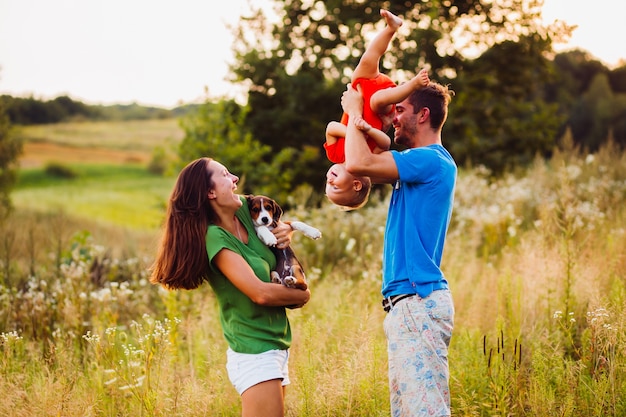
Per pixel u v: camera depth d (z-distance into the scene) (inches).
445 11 679.7
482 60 669.3
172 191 147.3
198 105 569.3
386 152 137.8
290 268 147.2
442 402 135.0
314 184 618.5
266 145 624.1
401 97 137.4
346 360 180.7
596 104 1550.2
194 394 173.5
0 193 813.2
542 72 741.3
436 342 135.5
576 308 214.8
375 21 641.6
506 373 170.2
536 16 673.6
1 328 243.0
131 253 377.4
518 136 695.7
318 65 639.8
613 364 164.9
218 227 143.5
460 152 639.1
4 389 178.1
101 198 1820.9
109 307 253.9
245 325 140.6
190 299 273.6
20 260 353.4
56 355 194.2
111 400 182.7
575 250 234.7
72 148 2549.2
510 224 358.3
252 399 137.7
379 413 164.9
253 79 639.1
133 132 2859.3
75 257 294.2
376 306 222.5
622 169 474.6
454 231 370.0
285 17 649.6
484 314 227.6
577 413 161.0
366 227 379.6
